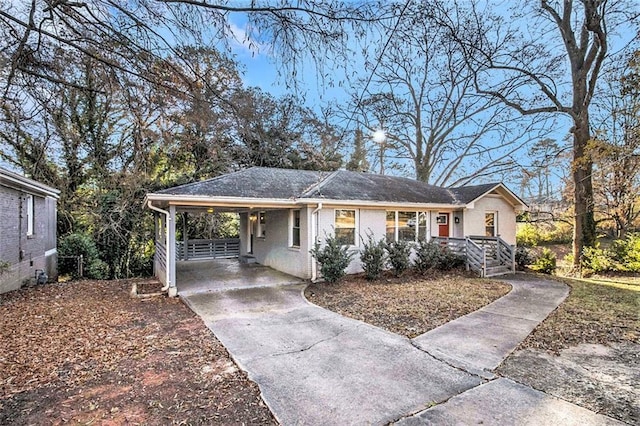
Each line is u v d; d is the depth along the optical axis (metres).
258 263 14.23
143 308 7.30
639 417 3.01
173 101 4.09
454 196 14.61
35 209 11.23
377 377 3.86
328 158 19.73
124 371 4.11
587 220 12.72
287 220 11.62
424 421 2.98
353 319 6.24
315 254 9.77
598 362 4.22
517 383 3.68
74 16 3.59
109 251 15.45
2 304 7.76
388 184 13.93
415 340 5.06
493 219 14.76
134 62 3.87
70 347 4.95
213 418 3.08
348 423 2.97
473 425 2.91
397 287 9.22
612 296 8.02
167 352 4.71
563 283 9.84
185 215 15.76
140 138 4.79
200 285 9.54
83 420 3.08
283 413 3.14
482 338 5.12
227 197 9.06
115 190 15.04
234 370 4.09
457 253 12.38
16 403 3.39
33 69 4.01
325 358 4.43
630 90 8.64
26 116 4.62
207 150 15.46
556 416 3.03
